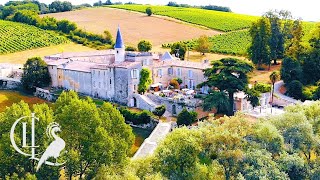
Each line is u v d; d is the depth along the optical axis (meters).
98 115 61.56
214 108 101.69
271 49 146.75
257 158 56.66
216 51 178.88
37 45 186.50
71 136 59.78
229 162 57.78
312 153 67.88
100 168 57.09
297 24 153.00
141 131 95.69
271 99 112.88
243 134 60.66
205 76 108.25
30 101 117.25
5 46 178.88
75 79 121.38
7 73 133.38
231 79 99.00
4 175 54.72
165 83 122.25
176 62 125.31
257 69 146.12
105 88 114.69
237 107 102.69
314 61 127.00
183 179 55.66
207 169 56.69
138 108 107.50
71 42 198.50
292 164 57.78
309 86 123.25
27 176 50.62
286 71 123.62
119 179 53.94
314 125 67.06
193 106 101.88
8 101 116.06
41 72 124.00
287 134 63.44
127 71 108.88
